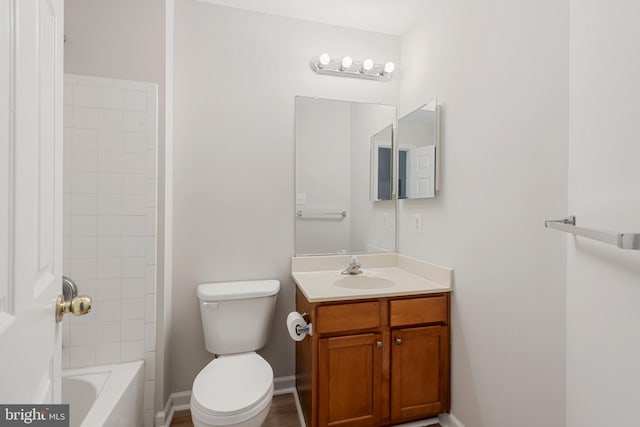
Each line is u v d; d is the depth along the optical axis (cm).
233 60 196
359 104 218
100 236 158
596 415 72
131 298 162
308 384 160
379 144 221
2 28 44
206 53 191
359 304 153
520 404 121
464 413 152
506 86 129
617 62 66
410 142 200
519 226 122
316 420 146
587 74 77
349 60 201
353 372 151
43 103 61
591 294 75
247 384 139
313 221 210
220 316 172
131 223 162
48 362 65
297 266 203
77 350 156
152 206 164
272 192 203
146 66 166
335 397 149
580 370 79
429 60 188
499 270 132
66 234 154
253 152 200
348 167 216
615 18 67
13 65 48
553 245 108
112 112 160
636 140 60
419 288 162
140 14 166
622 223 64
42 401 61
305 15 203
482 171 142
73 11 160
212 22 192
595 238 62
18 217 49
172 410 182
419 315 160
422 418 169
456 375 159
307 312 161
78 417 140
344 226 215
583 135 78
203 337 191
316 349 147
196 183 190
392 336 157
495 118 134
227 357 163
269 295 179
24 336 52
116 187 160
